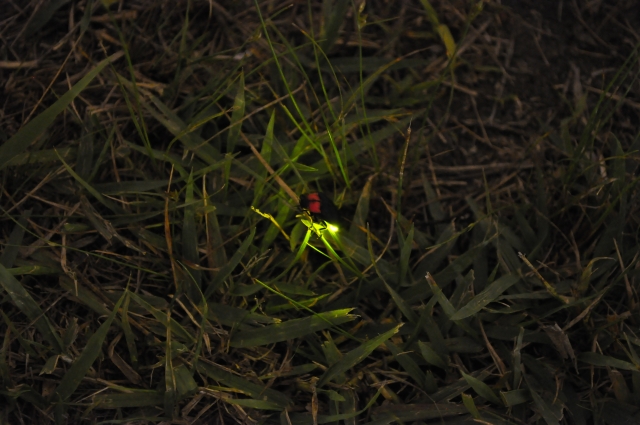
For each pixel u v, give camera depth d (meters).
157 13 0.50
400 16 0.51
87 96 0.49
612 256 0.47
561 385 0.45
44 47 0.49
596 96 0.50
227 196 0.47
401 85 0.50
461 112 0.50
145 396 0.44
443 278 0.46
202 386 0.44
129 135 0.48
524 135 0.50
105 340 0.45
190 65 0.49
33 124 0.44
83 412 0.44
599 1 0.52
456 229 0.48
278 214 0.46
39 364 0.44
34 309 0.44
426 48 0.51
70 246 0.46
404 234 0.48
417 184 0.49
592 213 0.48
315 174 0.48
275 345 0.46
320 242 0.47
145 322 0.45
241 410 0.44
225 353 0.45
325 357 0.45
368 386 0.45
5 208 0.46
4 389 0.43
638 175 0.49
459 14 0.51
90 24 0.50
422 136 0.49
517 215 0.48
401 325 0.44
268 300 0.46
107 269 0.46
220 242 0.46
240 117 0.47
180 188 0.47
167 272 0.46
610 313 0.46
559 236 0.48
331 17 0.49
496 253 0.47
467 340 0.46
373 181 0.48
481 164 0.49
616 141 0.48
